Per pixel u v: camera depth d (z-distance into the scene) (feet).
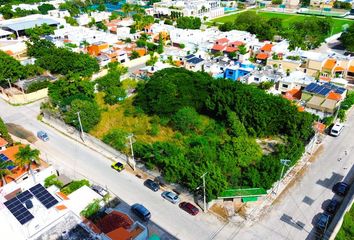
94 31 533.55
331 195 199.72
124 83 354.95
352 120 288.51
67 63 387.14
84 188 193.47
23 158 197.88
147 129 273.75
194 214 185.26
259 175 197.26
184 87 296.71
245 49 455.22
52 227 142.72
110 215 172.76
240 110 264.93
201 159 204.95
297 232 173.99
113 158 239.50
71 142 260.62
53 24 577.43
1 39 517.55
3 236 137.69
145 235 160.04
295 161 220.43
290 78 337.93
